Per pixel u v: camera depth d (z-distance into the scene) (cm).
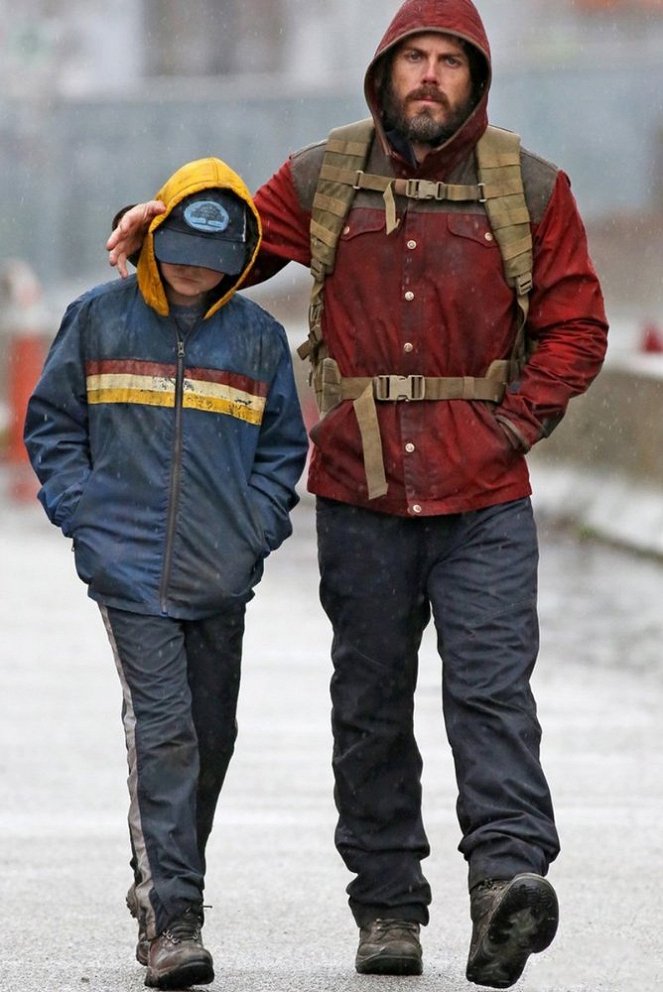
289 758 2520
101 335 1641
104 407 1638
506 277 1641
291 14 11275
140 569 1622
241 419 1652
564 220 1650
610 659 3100
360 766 1681
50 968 1684
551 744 2580
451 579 1638
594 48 11094
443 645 1630
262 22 11131
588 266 1658
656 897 1945
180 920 1566
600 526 4209
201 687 1655
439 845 2162
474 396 1642
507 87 7381
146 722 1598
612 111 7381
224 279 1655
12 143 7025
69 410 1655
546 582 3778
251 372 1655
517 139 1655
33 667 3058
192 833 1586
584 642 3225
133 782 1595
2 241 6956
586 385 1658
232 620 1645
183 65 10831
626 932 1831
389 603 1662
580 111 7388
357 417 1642
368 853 1686
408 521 1650
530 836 1555
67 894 1942
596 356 1658
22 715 2744
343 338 1658
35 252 6975
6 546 4331
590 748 2561
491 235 1638
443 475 1633
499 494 1639
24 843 2131
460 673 1606
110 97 6944
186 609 1622
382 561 1655
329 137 1678
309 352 1684
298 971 1686
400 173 1644
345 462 1655
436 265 1633
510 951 1503
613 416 4244
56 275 6969
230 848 2127
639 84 7362
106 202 6938
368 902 1689
